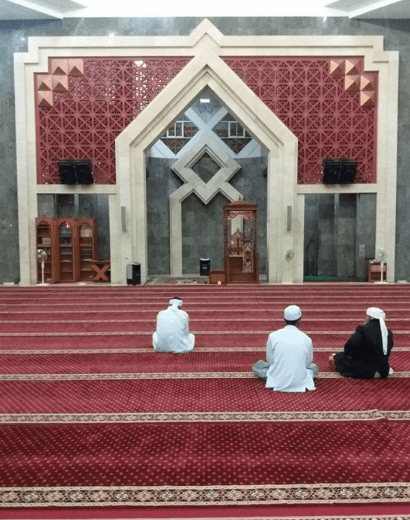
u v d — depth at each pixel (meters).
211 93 11.44
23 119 11.05
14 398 3.75
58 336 5.95
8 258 11.48
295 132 11.21
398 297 9.12
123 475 2.56
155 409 3.50
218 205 15.09
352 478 2.52
